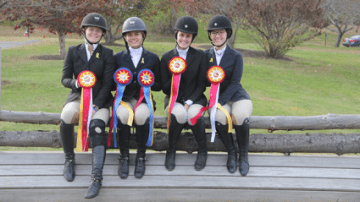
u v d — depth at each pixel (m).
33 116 3.27
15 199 2.83
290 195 2.93
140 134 2.97
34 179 2.90
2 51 14.09
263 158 3.24
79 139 2.90
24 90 7.20
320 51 20.91
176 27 3.08
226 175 3.02
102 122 2.91
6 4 9.26
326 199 2.94
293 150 3.32
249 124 3.27
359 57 18.41
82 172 2.98
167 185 2.89
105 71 3.05
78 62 3.05
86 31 3.00
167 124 3.25
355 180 3.02
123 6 16.16
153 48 15.67
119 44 17.78
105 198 2.86
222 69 3.09
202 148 3.12
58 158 3.14
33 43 17.83
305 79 11.57
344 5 27.20
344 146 3.27
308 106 7.40
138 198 2.89
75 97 3.04
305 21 15.94
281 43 15.78
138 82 3.09
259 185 2.92
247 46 20.22
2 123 4.84
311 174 3.07
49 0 10.26
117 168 3.04
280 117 3.31
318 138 3.30
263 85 9.87
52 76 9.05
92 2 11.96
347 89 10.41
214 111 3.07
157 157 3.19
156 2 18.58
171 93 3.08
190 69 3.14
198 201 2.92
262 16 15.88
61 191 2.84
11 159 3.09
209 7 16.97
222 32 3.16
